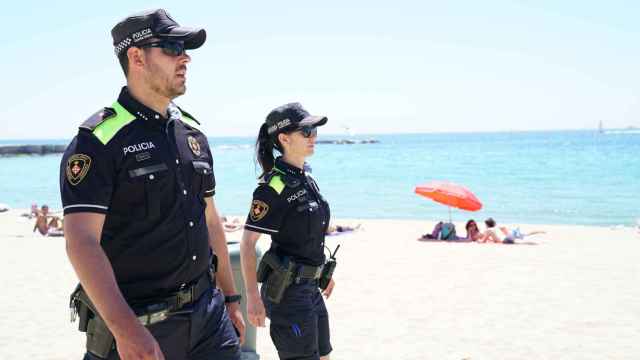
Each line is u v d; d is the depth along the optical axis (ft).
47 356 20.58
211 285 9.77
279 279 13.57
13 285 32.32
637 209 89.71
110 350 8.52
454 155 301.22
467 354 20.67
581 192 116.06
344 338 22.77
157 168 8.66
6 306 27.58
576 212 87.56
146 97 8.90
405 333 23.36
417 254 44.06
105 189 8.18
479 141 654.94
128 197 8.48
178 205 8.90
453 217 84.17
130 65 8.81
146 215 8.61
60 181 8.25
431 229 62.03
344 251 46.16
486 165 209.15
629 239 52.49
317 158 301.63
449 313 26.37
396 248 47.60
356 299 29.25
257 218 13.62
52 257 42.34
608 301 28.35
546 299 28.86
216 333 9.48
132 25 8.68
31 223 71.10
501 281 33.35
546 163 212.84
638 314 25.86
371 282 33.40
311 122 13.83
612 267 37.60
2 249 46.91
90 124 8.34
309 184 14.26
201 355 9.32
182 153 9.14
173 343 9.03
